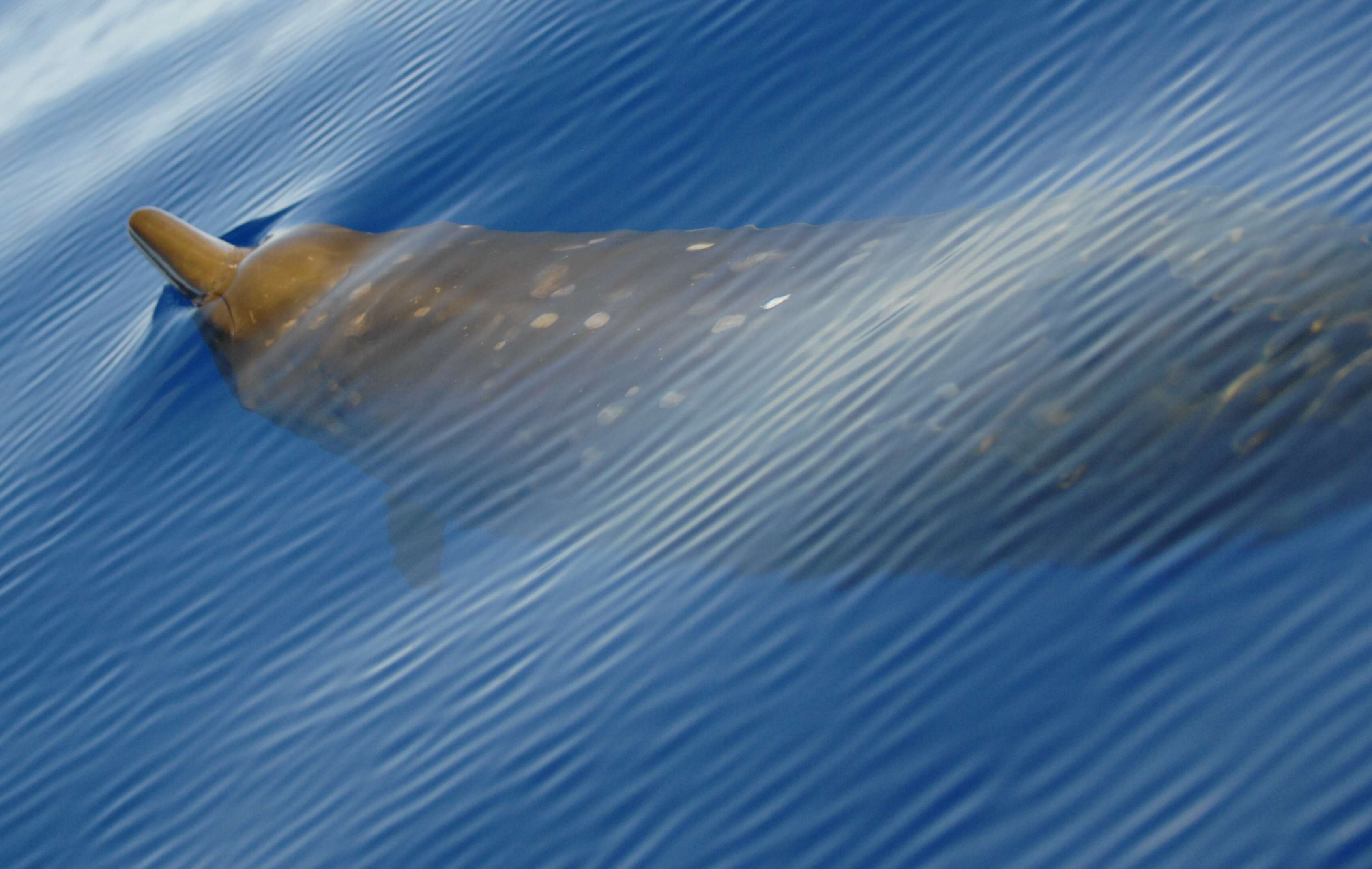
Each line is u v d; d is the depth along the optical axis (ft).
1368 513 11.51
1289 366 12.34
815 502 14.80
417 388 19.51
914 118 21.58
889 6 24.04
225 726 16.84
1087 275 15.34
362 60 32.17
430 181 25.35
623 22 27.25
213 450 21.57
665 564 15.48
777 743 12.92
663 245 20.01
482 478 18.07
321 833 14.61
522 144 25.30
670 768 13.23
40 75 44.93
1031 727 11.75
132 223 22.88
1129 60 20.30
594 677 14.70
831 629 13.78
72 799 16.81
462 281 20.61
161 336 24.14
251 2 42.80
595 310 18.97
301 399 20.88
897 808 11.71
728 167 22.53
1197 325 13.42
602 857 12.72
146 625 19.06
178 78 38.47
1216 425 12.44
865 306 17.33
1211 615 11.68
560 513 17.13
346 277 21.84
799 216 20.76
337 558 18.69
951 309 16.14
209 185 30.14
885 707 12.66
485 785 14.10
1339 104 17.07
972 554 13.44
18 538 21.63
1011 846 10.88
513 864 13.12
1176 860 10.12
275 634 17.94
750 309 18.03
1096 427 13.23
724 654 14.15
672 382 17.54
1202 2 20.36
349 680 16.55
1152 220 16.01
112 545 20.74
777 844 11.95
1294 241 14.02
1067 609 12.50
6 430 24.66
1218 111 18.25
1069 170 18.79
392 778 14.78
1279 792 10.19
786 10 25.20
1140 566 12.32
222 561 19.49
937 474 14.10
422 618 17.01
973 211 18.70
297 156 29.25
